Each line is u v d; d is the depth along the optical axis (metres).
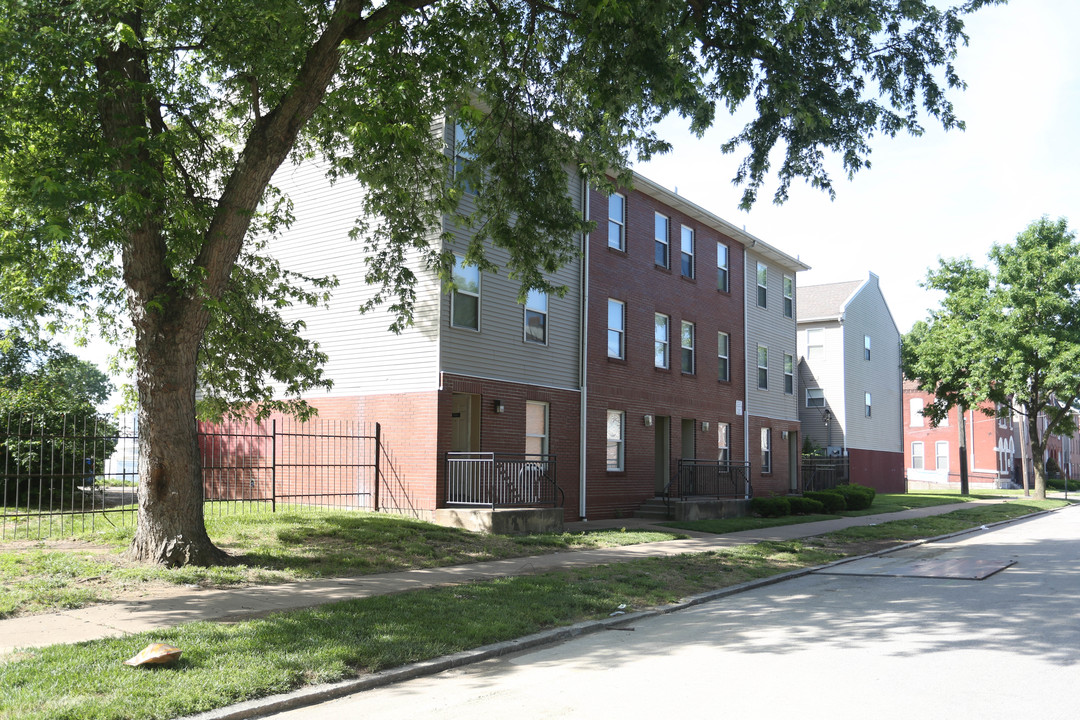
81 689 5.59
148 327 10.72
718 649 7.77
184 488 10.77
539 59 13.39
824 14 11.80
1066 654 7.34
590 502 20.88
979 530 23.69
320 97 11.17
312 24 11.06
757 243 29.39
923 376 41.28
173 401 10.75
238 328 13.39
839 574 13.63
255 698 5.83
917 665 6.96
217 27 10.73
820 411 39.59
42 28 8.62
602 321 21.81
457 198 14.55
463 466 17.20
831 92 12.30
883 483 43.09
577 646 8.05
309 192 19.61
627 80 11.43
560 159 14.19
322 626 7.63
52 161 9.56
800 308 41.28
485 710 5.80
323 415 18.84
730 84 11.66
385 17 10.80
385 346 17.98
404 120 11.35
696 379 25.92
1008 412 42.12
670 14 11.06
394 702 6.03
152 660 6.18
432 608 8.78
